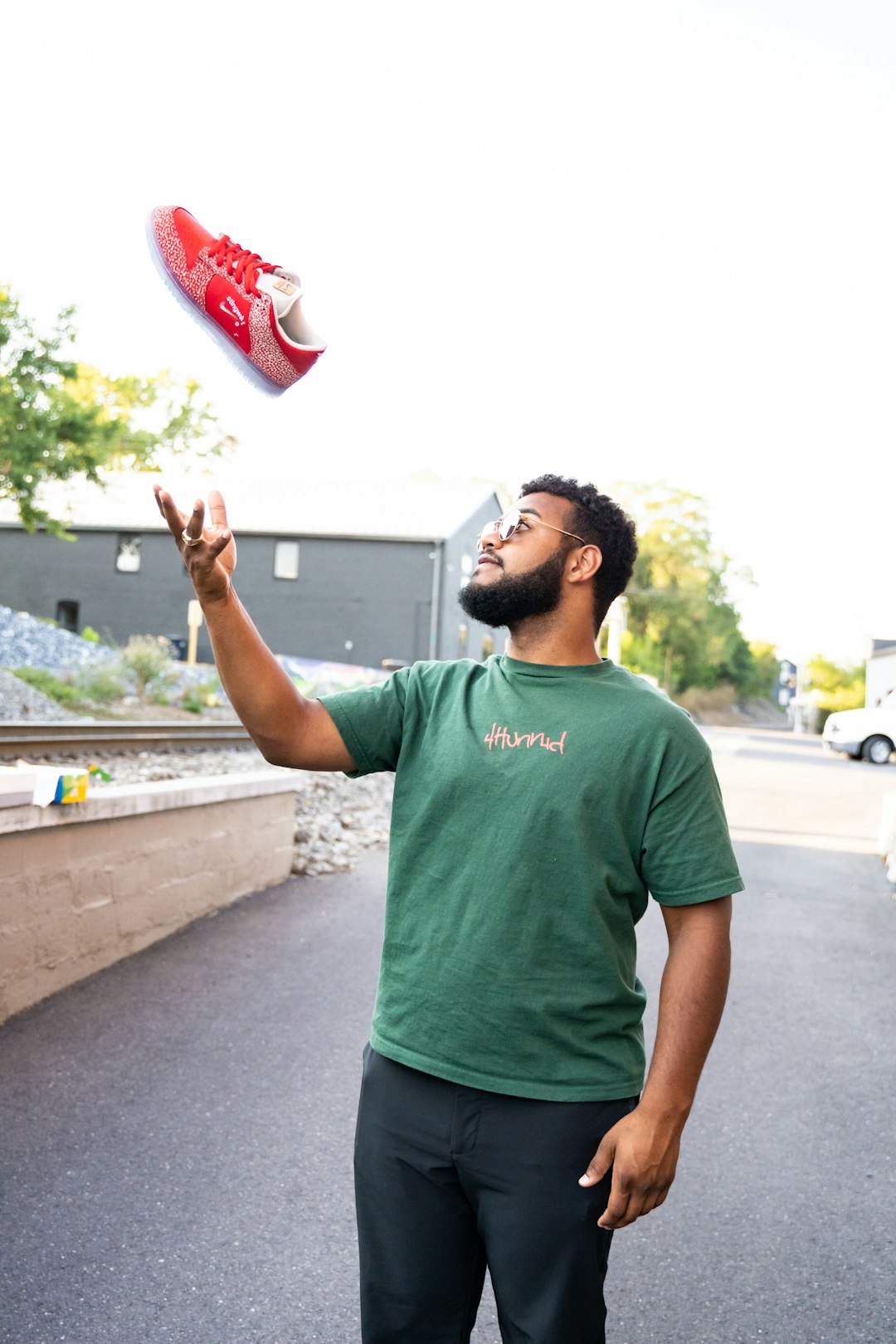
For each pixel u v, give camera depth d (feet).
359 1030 16.17
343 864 28.22
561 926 6.07
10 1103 12.96
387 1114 6.27
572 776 6.10
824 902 29.12
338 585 138.31
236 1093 13.73
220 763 41.27
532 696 6.42
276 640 139.03
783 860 35.88
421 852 6.43
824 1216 11.60
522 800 6.12
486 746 6.30
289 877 26.61
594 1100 6.03
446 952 6.17
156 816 19.88
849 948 23.72
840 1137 13.60
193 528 5.84
